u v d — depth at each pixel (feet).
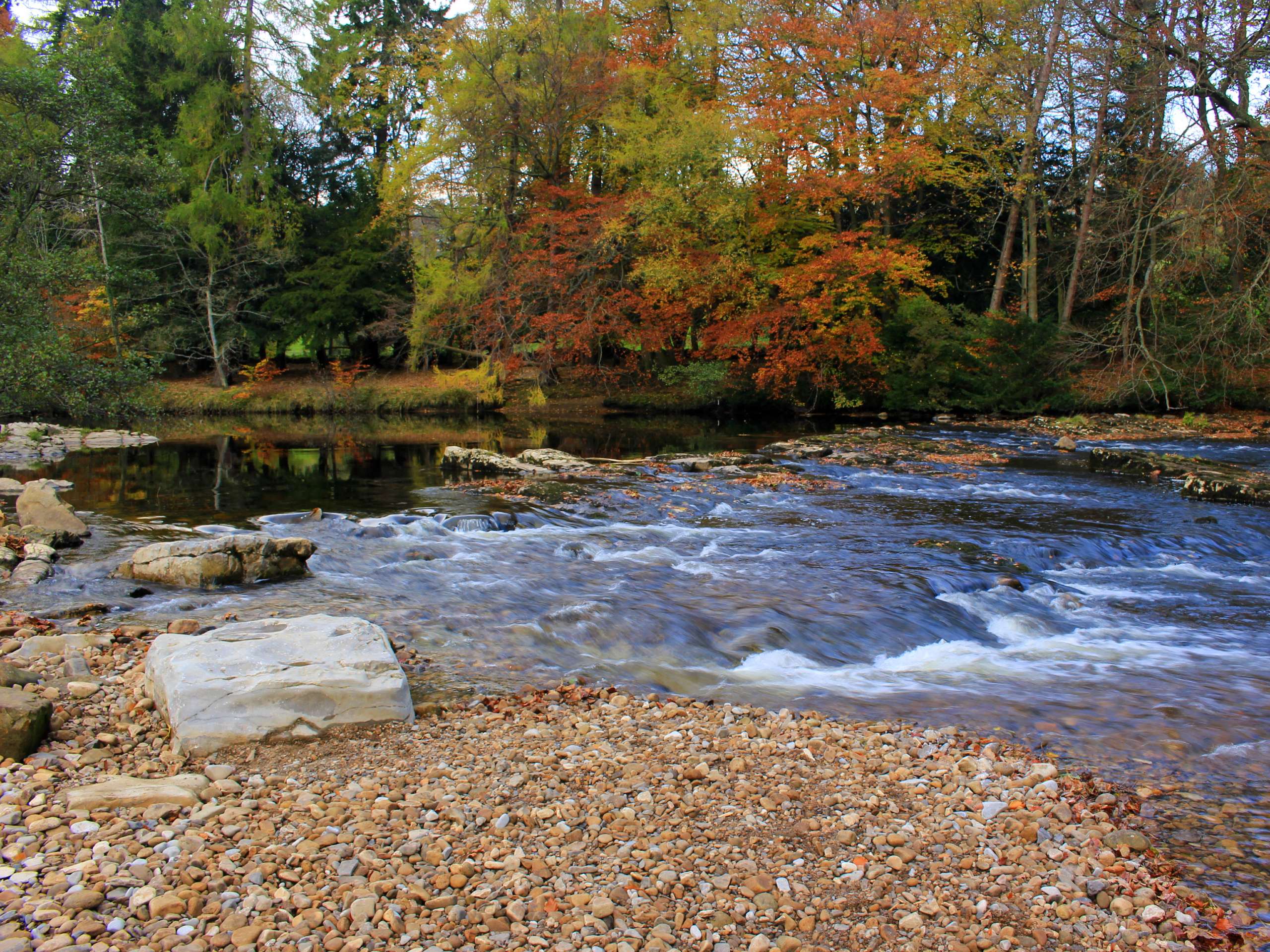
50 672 19.89
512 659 23.03
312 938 10.92
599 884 12.49
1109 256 100.94
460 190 104.68
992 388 100.48
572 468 59.11
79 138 65.00
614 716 19.03
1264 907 12.48
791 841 13.94
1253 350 88.58
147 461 64.08
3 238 63.41
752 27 105.09
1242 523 41.75
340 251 118.62
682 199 98.63
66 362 59.41
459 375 114.73
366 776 15.60
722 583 30.71
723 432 89.15
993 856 13.61
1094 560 36.27
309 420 103.40
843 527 41.19
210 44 109.50
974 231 126.31
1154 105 85.10
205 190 107.76
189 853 12.66
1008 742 18.34
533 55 102.12
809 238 100.53
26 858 12.29
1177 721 19.62
